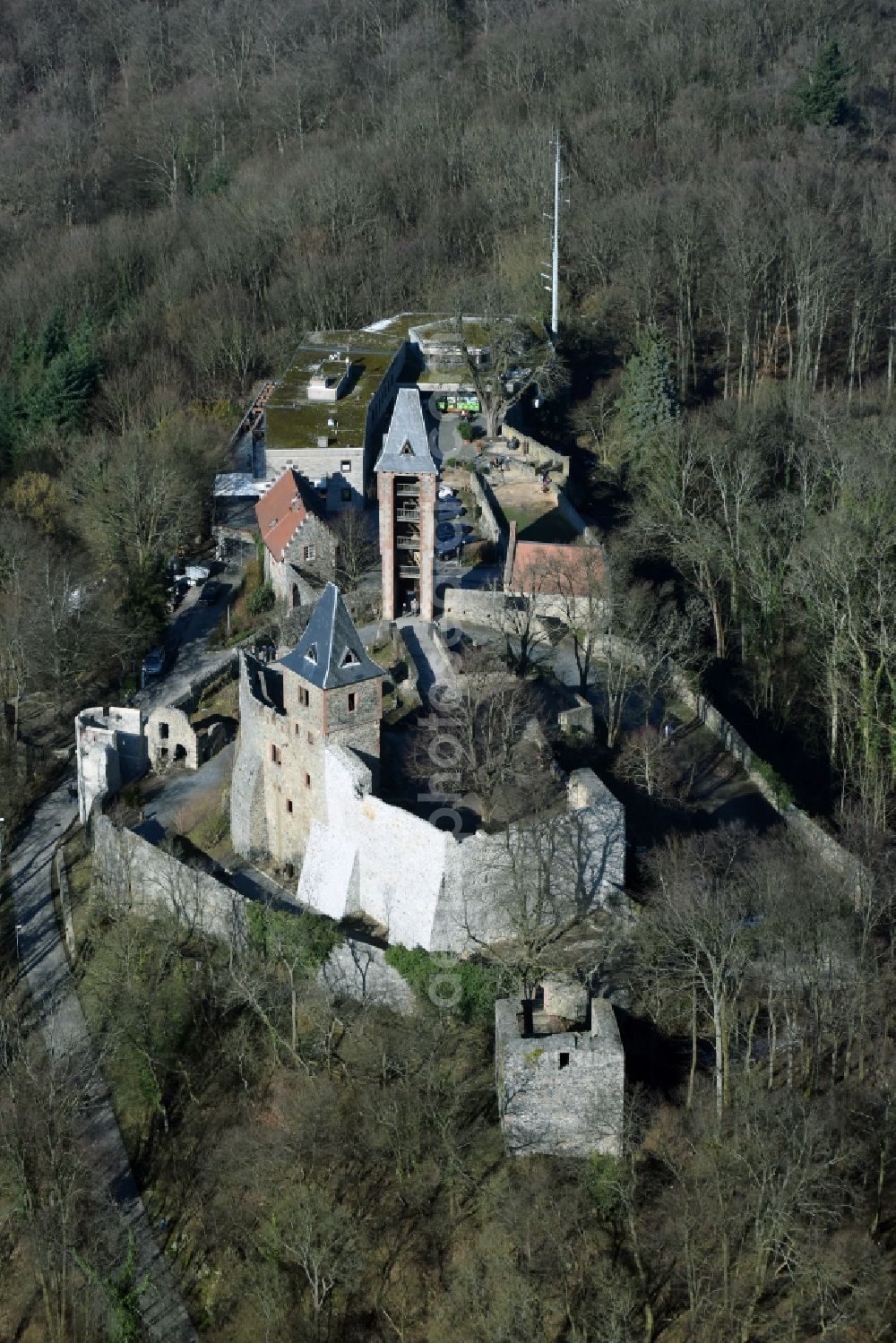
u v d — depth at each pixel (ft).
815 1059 336.29
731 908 353.31
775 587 479.82
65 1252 342.03
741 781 436.35
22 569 565.12
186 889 413.18
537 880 371.35
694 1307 309.22
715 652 499.51
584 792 385.09
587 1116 339.57
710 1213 321.93
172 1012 392.06
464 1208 341.21
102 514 591.37
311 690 392.27
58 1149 357.82
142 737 472.85
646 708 460.96
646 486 582.76
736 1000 344.28
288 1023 383.04
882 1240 320.29
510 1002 350.43
